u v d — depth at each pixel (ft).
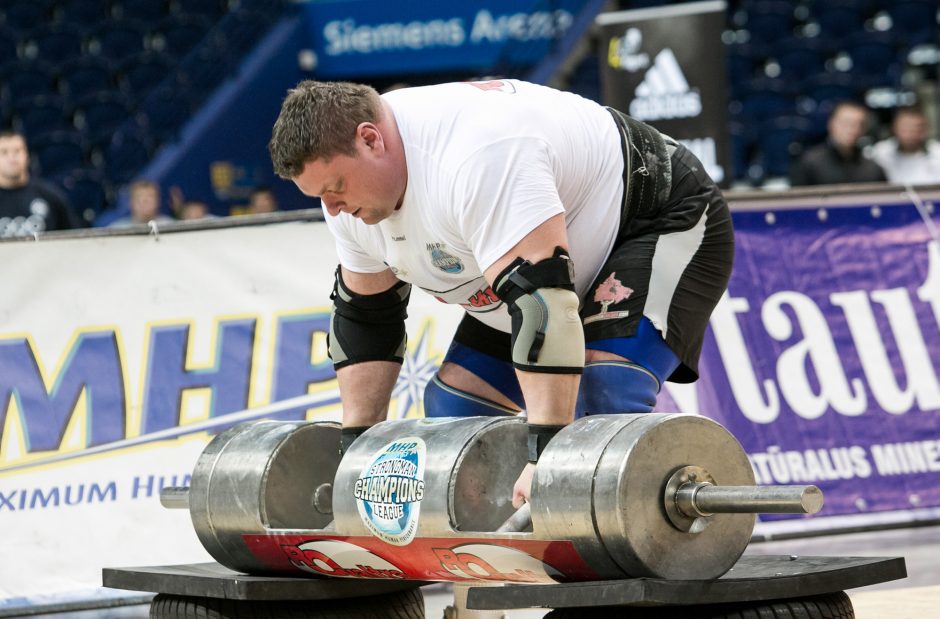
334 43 79.25
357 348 16.83
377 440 15.57
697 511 13.38
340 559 16.02
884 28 75.66
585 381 15.10
